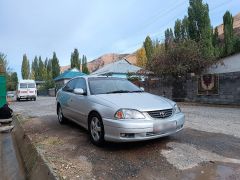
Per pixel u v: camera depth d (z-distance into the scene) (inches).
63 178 157.4
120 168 173.9
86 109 236.5
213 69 758.5
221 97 595.8
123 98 218.4
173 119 207.3
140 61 1993.1
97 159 190.9
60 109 327.3
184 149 207.6
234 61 735.1
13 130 368.5
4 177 197.0
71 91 292.4
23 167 213.3
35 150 214.7
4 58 1380.4
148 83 870.4
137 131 191.5
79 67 2472.9
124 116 195.2
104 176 162.4
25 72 3346.5
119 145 221.5
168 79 774.5
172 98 759.7
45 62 3412.9
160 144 221.1
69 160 190.2
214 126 302.0
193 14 946.1
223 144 221.5
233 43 1086.4
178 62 730.2
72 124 327.6
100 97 225.9
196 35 944.9
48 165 175.2
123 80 280.4
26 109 585.6
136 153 201.0
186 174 163.2
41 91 2113.7
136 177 160.7
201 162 181.5
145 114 197.2
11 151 264.2
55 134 274.4
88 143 232.5
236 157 190.4
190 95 688.4
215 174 162.2
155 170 169.8
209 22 937.5
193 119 359.6
